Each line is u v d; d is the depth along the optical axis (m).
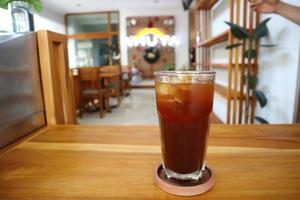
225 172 0.30
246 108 1.38
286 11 0.74
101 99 2.61
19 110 0.47
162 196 0.26
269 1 0.75
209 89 0.28
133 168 0.32
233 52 1.61
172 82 0.27
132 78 5.05
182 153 0.28
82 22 5.32
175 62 5.11
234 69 1.60
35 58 0.53
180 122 0.27
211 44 2.48
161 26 5.03
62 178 0.30
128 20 5.05
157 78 0.29
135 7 4.84
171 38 5.04
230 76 1.51
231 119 1.73
